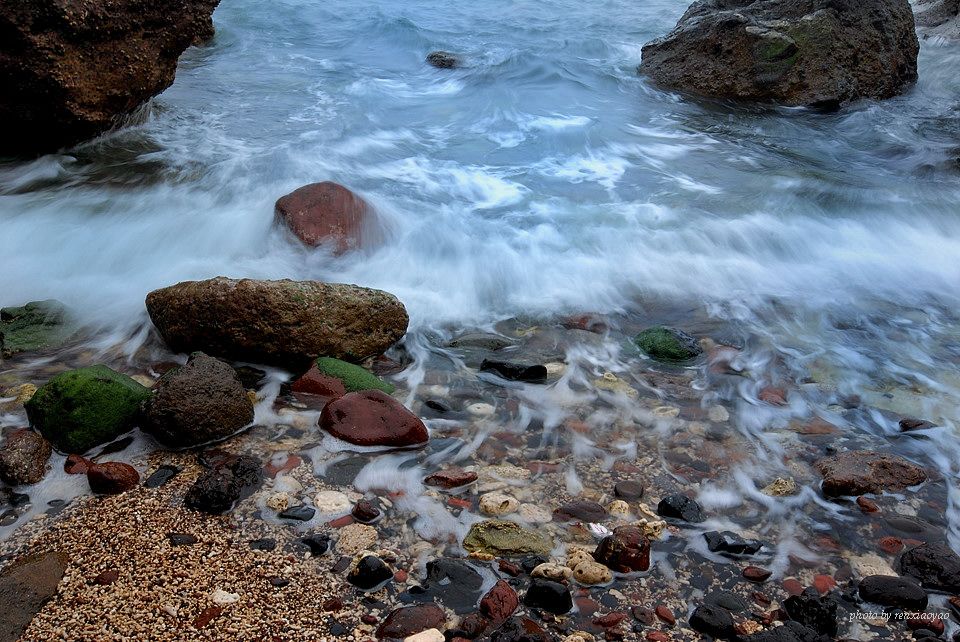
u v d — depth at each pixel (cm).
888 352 221
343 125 352
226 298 198
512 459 180
